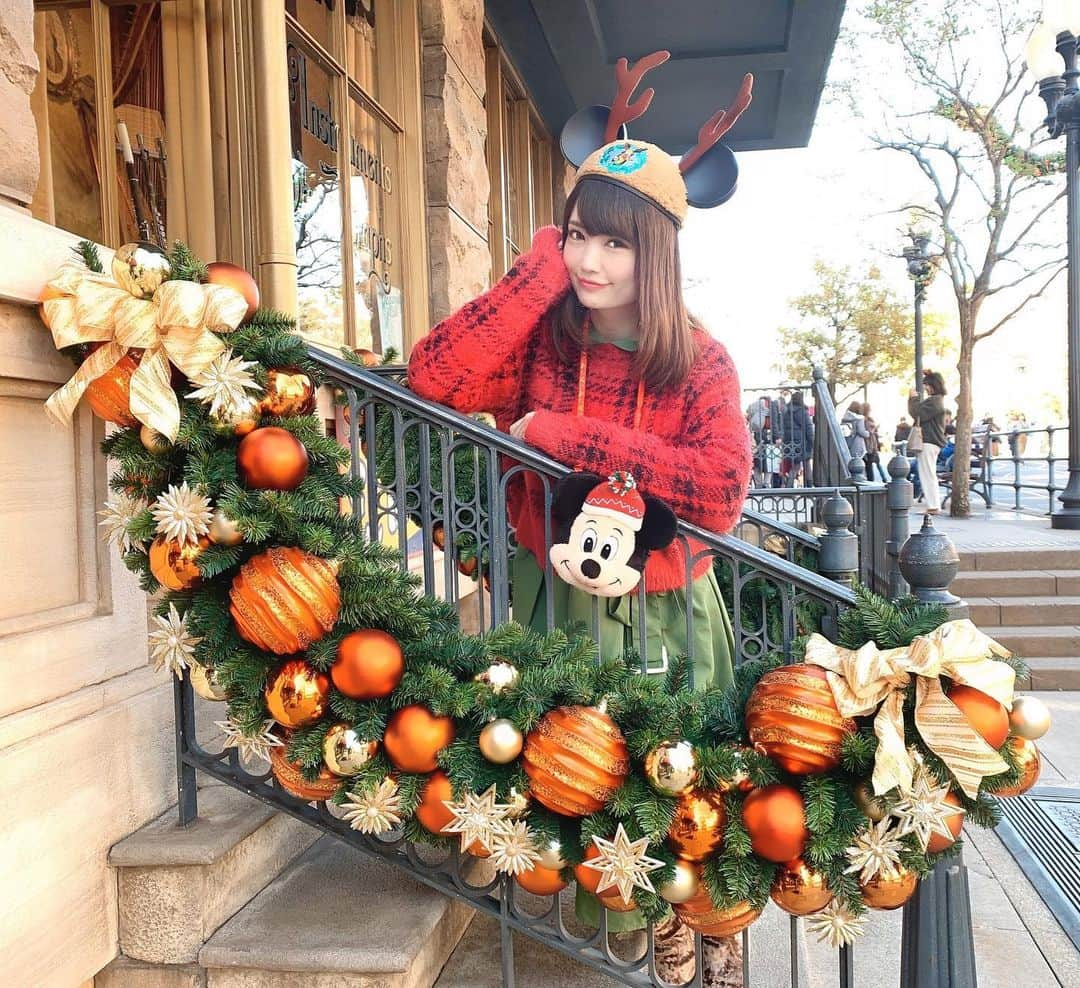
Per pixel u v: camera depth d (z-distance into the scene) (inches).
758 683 65.4
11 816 65.2
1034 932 109.1
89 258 71.0
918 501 595.8
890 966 97.4
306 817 78.5
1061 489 410.0
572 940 73.3
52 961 68.3
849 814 60.6
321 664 64.2
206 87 138.9
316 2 167.3
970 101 550.6
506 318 83.2
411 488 104.0
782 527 139.6
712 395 79.6
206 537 65.2
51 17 139.3
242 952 72.6
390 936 74.2
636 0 267.6
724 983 79.5
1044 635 257.1
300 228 158.9
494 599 83.2
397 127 207.5
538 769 61.9
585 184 79.2
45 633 72.4
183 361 66.8
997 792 63.4
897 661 59.9
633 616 81.1
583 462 76.3
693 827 60.7
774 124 362.3
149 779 81.4
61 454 76.7
